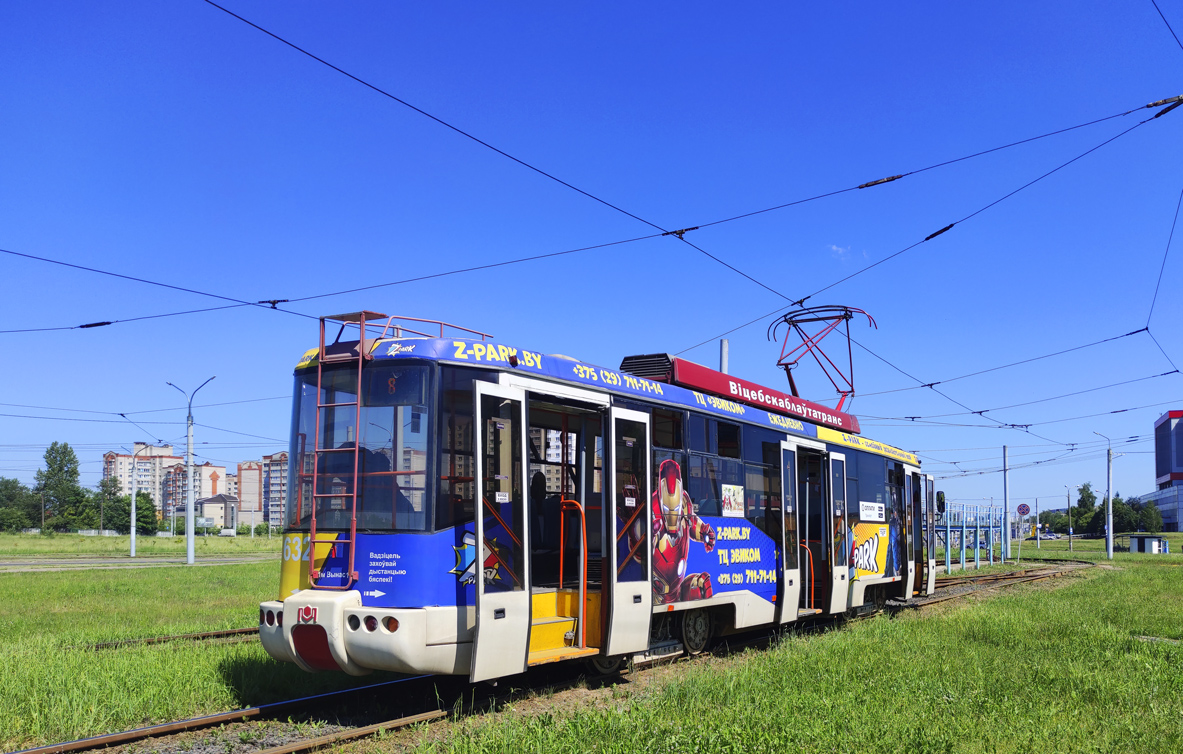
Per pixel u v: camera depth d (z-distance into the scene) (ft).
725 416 40.91
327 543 27.17
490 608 26.66
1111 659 34.88
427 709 27.35
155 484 452.35
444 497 26.61
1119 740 23.18
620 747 20.98
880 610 56.65
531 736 21.90
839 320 60.49
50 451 438.40
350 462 27.50
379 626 25.35
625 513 33.01
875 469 56.70
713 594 38.47
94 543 238.07
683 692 27.68
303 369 29.30
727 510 40.22
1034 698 27.66
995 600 60.49
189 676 29.50
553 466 33.17
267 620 27.43
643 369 39.75
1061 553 195.52
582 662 34.14
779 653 35.94
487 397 27.76
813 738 22.44
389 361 27.66
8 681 27.81
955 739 22.74
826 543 48.62
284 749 22.09
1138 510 409.08
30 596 64.49
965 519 123.85
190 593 67.56
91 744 22.66
